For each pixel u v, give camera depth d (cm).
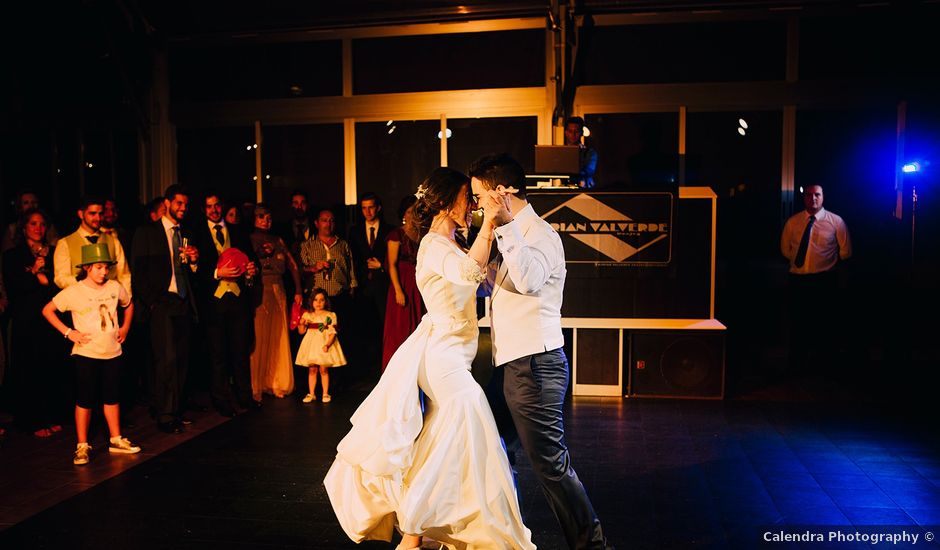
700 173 752
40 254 562
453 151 788
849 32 721
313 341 635
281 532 384
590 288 651
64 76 781
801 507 407
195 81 823
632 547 361
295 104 804
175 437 544
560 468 325
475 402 344
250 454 505
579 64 755
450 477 336
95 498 430
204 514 407
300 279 669
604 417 586
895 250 729
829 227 703
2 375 570
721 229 752
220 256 594
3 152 751
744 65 736
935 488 432
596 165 739
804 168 738
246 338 612
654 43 745
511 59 767
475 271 321
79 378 489
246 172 826
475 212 376
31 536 380
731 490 432
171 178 837
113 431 513
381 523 357
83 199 539
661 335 641
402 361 348
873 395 638
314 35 795
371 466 334
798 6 721
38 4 751
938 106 714
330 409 617
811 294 710
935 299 729
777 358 755
